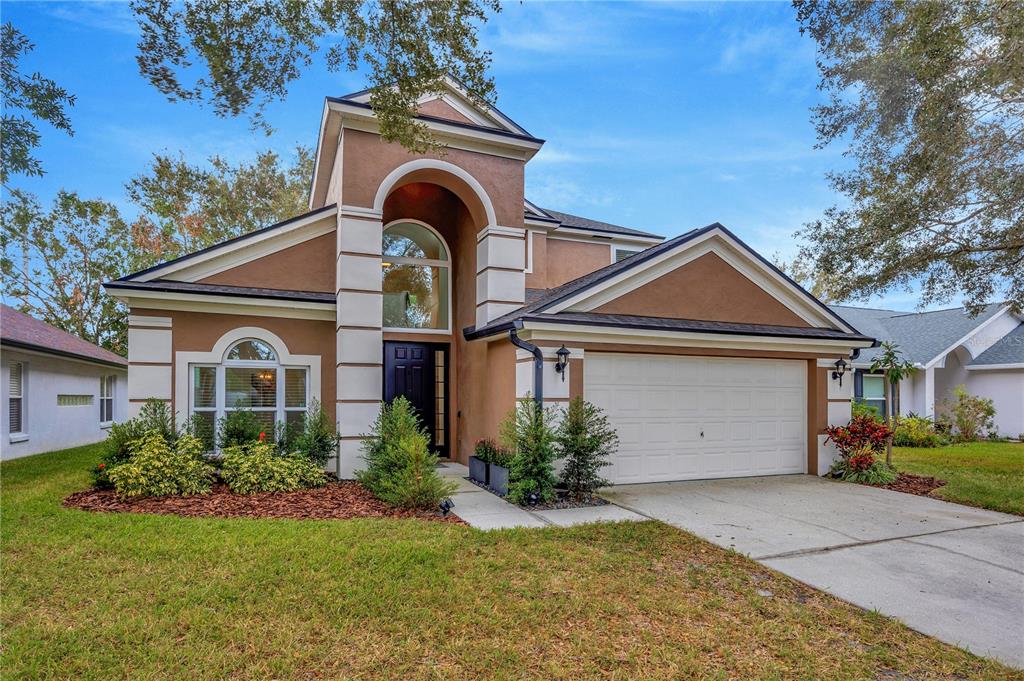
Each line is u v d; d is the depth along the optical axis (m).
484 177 10.87
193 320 9.66
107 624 4.04
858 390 18.73
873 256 11.28
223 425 9.45
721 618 4.40
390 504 7.79
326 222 10.73
